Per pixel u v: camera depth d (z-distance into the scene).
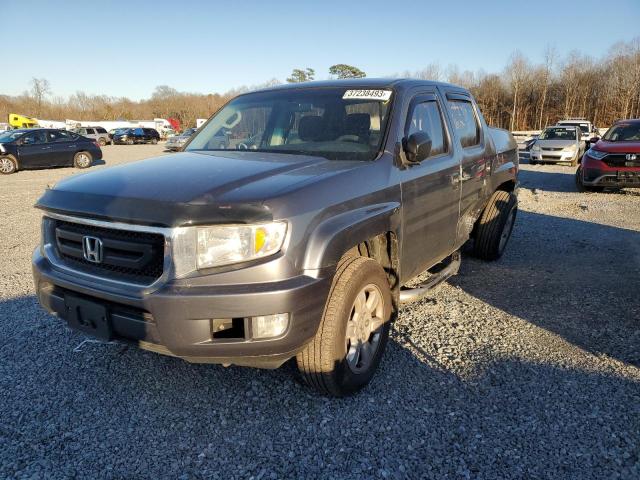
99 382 3.19
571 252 6.25
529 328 3.97
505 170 5.54
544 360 3.44
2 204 10.23
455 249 4.58
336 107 3.71
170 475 2.40
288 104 3.92
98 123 65.75
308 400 2.97
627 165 10.70
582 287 4.93
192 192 2.48
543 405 2.91
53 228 2.89
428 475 2.38
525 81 72.81
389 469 2.42
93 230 2.64
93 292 2.56
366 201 2.95
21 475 2.39
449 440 2.62
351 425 2.75
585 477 2.36
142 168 3.04
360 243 2.94
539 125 73.00
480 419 2.79
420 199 3.57
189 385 3.14
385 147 3.34
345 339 2.81
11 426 2.75
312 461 2.48
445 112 4.26
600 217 8.59
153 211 2.39
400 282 3.49
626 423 2.74
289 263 2.43
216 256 2.37
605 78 69.00
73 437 2.67
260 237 2.37
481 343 3.70
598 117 69.25
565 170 17.41
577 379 3.19
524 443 2.59
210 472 2.41
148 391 3.08
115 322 2.57
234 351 2.41
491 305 4.45
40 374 3.28
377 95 3.69
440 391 3.07
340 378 2.83
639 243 6.70
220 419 2.81
